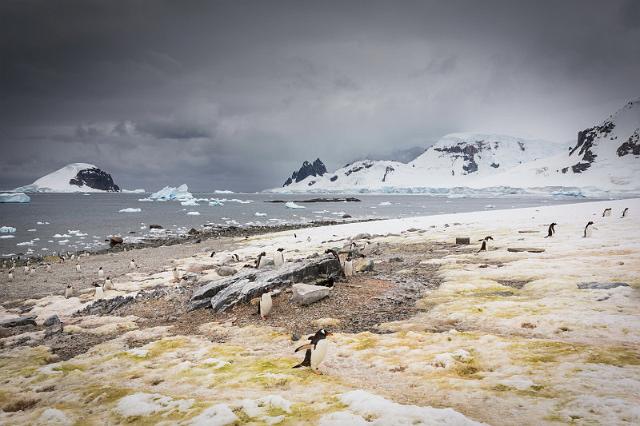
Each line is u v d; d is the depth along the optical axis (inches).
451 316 758.5
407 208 7416.3
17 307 1139.3
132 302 1082.7
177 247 2476.6
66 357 707.4
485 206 7657.5
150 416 428.1
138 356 657.6
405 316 799.7
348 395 435.8
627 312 687.7
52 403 497.0
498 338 608.7
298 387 486.0
